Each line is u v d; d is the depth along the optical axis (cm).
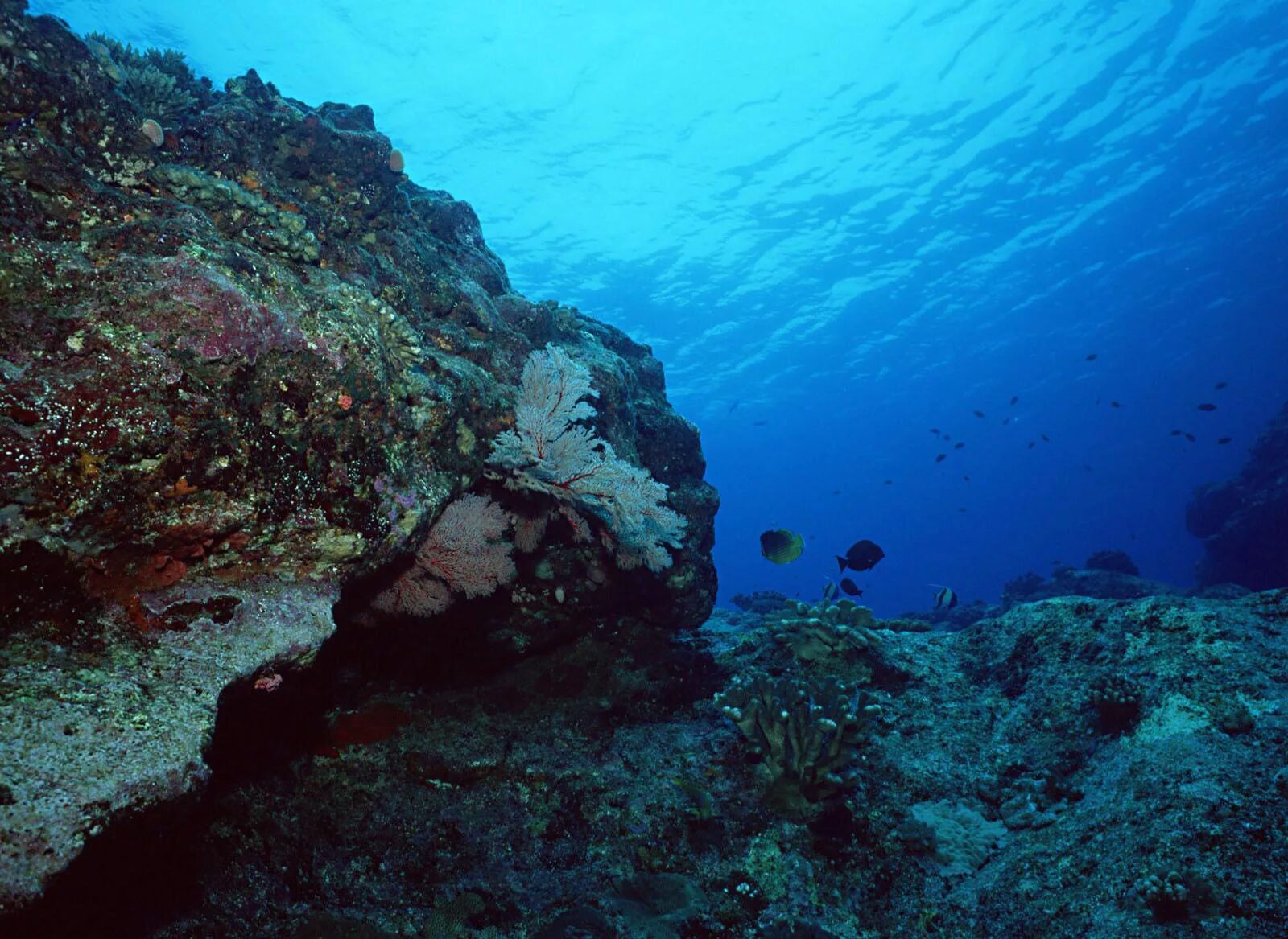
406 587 387
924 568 12875
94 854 166
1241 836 304
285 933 310
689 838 429
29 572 196
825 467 8950
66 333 210
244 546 245
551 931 344
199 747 192
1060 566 1880
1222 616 477
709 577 659
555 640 566
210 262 246
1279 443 1895
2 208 222
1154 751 392
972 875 399
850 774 464
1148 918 289
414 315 423
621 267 3694
